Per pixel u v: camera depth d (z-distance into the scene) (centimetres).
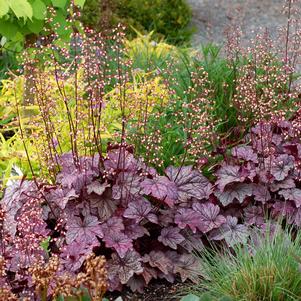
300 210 199
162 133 223
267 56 240
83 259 177
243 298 174
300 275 175
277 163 204
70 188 188
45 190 191
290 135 213
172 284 191
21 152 217
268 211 202
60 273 174
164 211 196
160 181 189
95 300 150
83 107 218
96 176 192
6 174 207
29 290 174
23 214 179
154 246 194
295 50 241
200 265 189
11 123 233
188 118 229
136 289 187
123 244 184
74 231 183
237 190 199
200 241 193
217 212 196
